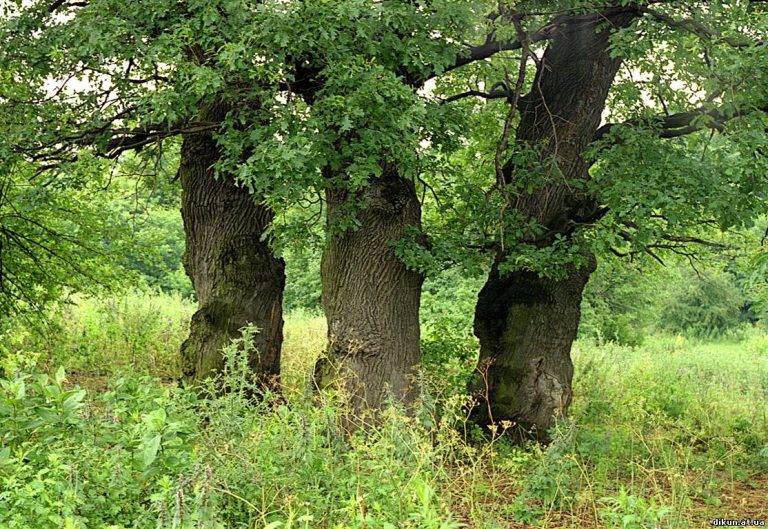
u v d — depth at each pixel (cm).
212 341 1105
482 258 1080
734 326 4591
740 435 1263
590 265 1151
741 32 906
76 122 1016
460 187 1182
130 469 580
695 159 986
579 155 1128
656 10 989
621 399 1353
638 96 1091
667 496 882
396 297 1059
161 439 598
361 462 657
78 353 1566
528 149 1084
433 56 902
